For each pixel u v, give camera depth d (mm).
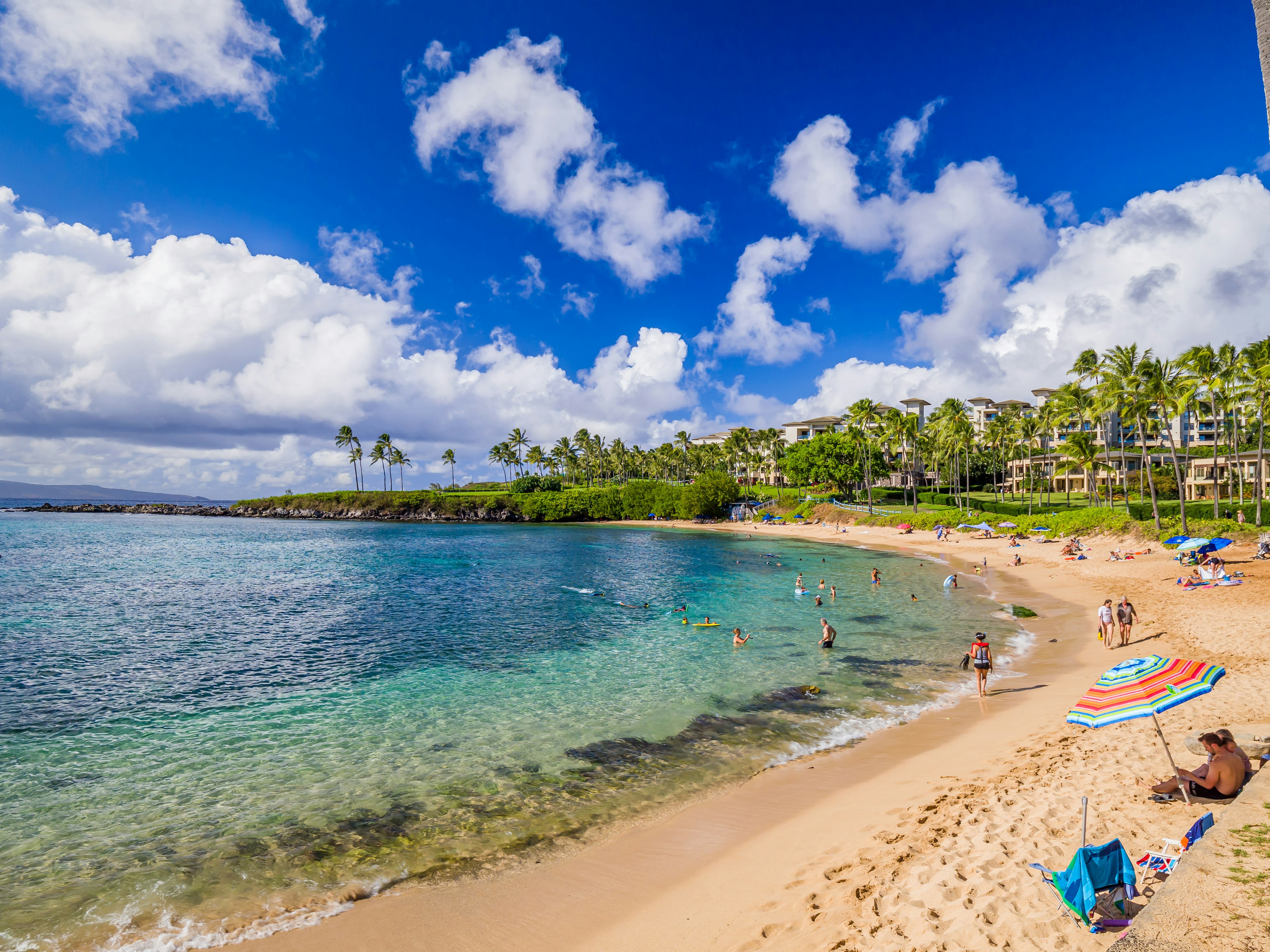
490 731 18281
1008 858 8711
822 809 12359
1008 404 156000
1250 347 54719
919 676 22844
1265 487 81875
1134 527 57281
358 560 70812
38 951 9078
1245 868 5898
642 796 13695
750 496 149000
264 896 10281
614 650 28453
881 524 98000
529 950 8547
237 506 199625
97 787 14742
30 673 25344
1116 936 6680
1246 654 19922
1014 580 46469
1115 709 8469
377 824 12734
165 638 31688
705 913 8828
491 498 165500
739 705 20062
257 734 18312
